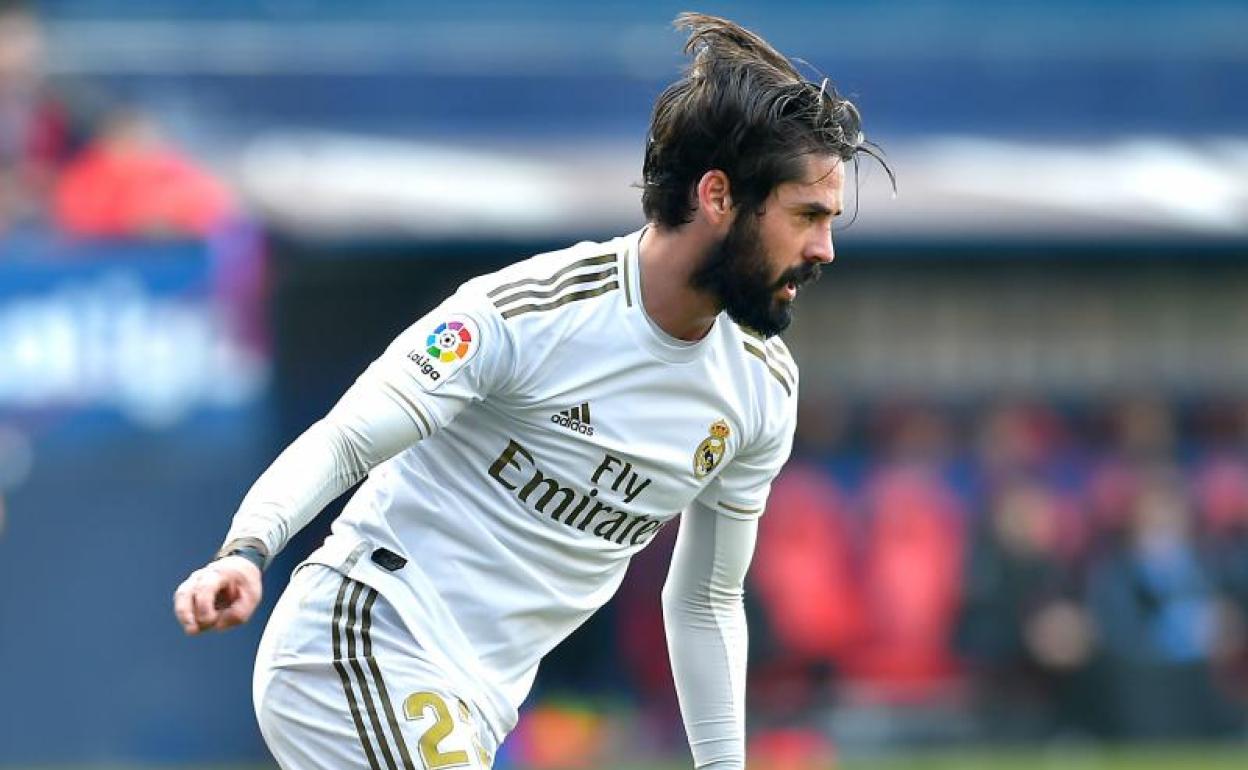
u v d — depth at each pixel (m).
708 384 15.65
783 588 45.47
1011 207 46.00
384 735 15.44
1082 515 48.41
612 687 45.81
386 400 14.81
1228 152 47.31
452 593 15.67
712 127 14.96
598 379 15.34
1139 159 46.84
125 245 41.22
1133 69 47.47
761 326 15.47
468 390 15.05
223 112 44.19
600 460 15.54
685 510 17.02
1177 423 50.56
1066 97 47.50
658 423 15.59
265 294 42.59
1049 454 49.88
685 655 17.23
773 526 45.94
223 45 44.44
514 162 44.78
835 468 49.12
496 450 15.54
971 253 47.91
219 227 41.62
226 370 41.28
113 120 42.66
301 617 15.76
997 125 47.09
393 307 45.78
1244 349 50.62
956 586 46.12
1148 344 50.50
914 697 45.41
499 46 45.56
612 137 45.78
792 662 45.41
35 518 40.47
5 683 40.22
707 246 15.17
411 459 15.82
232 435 41.25
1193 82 47.72
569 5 47.25
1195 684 44.72
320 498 14.64
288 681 15.71
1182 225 46.38
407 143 44.88
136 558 40.75
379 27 46.31
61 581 40.47
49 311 40.84
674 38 46.50
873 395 49.66
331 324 45.25
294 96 44.50
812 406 48.97
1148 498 45.84
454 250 45.03
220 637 41.12
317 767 15.66
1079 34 47.56
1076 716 44.78
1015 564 45.00
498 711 15.94
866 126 46.97
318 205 42.88
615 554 16.19
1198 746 44.47
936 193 45.91
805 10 48.31
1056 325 50.25
